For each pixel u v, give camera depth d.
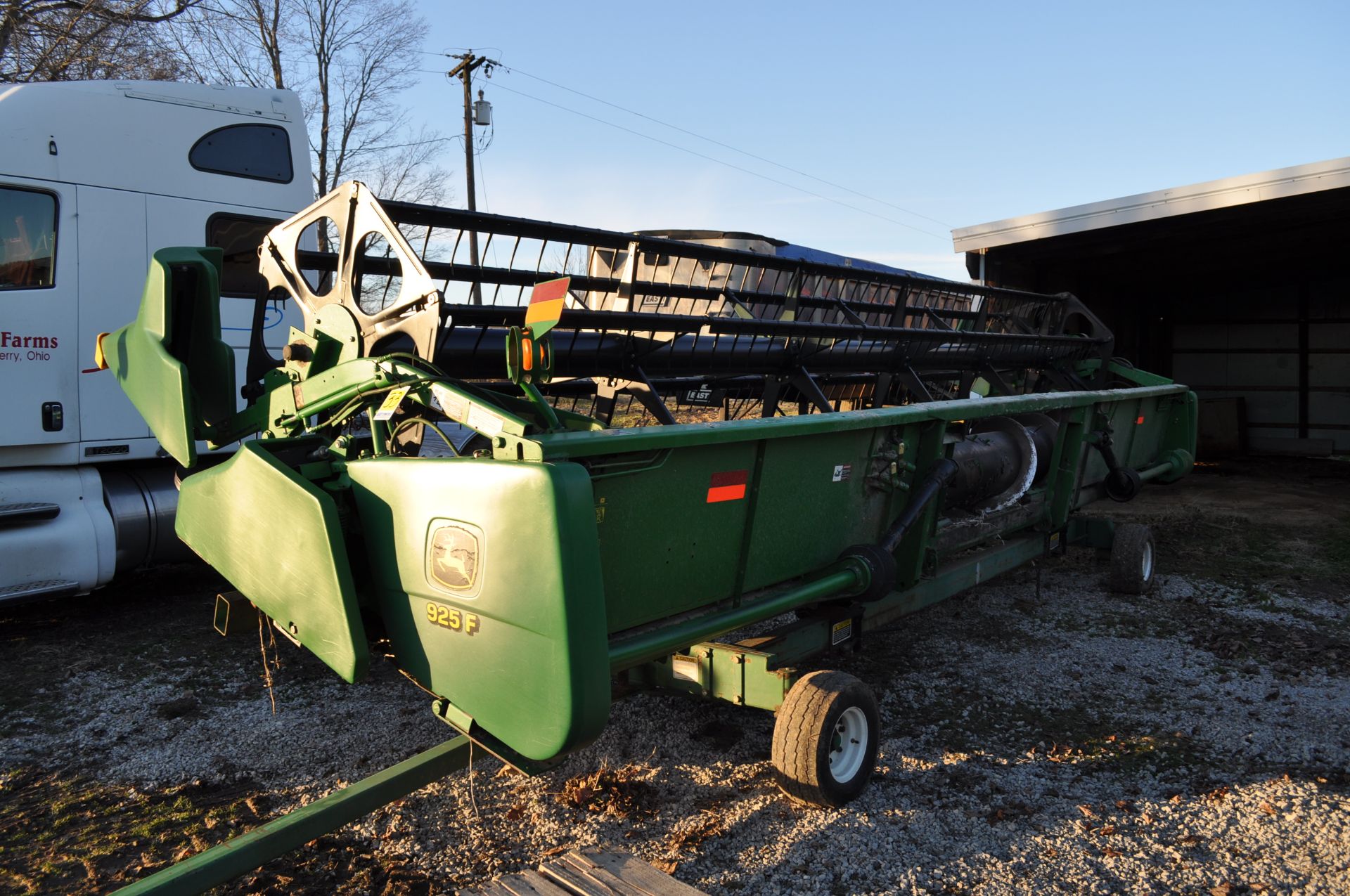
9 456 5.15
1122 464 7.11
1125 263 13.76
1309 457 14.70
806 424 3.40
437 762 2.81
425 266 3.42
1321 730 4.11
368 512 2.87
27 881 2.90
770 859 3.00
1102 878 2.91
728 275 4.83
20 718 4.19
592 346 3.79
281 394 3.56
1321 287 14.74
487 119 27.31
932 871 2.95
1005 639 5.47
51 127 5.18
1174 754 3.88
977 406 4.59
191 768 3.71
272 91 6.21
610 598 2.91
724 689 3.46
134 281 5.53
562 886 2.69
